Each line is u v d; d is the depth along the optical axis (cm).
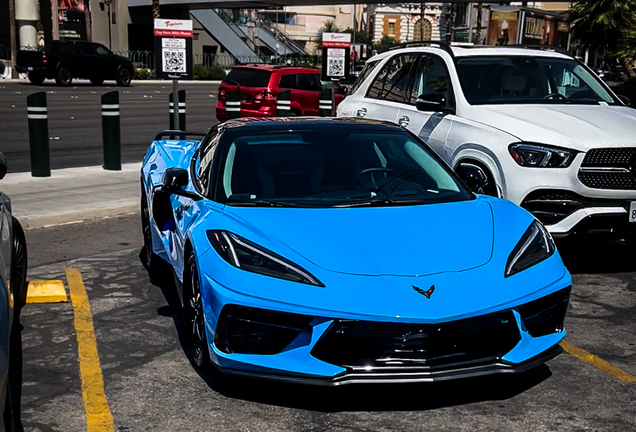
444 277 361
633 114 671
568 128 611
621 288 591
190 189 495
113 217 869
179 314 530
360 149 486
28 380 413
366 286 354
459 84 713
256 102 1795
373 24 8169
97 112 2278
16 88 3309
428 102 714
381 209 424
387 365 352
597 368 430
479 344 362
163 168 613
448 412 370
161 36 1223
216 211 424
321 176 458
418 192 454
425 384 402
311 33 8488
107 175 1101
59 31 5316
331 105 1612
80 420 364
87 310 537
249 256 374
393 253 375
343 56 1595
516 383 406
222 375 419
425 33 8100
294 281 358
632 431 351
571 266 656
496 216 427
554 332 393
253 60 5866
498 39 5322
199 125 2023
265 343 362
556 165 589
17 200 903
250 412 371
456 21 6619
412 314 344
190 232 420
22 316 523
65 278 621
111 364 436
